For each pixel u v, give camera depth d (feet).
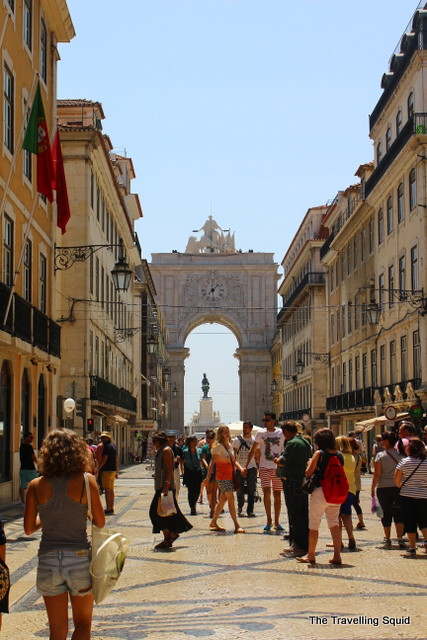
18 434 62.28
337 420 152.97
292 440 36.99
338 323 152.35
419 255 94.17
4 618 23.77
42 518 17.12
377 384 118.62
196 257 293.02
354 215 128.67
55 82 78.64
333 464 32.86
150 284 211.82
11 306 56.70
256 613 23.61
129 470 138.51
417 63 95.45
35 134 58.90
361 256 130.72
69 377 99.40
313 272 183.93
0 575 16.84
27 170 67.26
